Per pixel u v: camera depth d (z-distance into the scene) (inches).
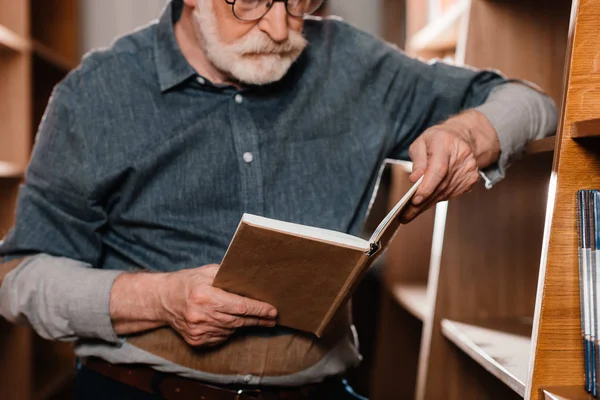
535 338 38.4
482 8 67.1
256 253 41.1
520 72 67.6
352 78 59.7
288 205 55.7
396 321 101.3
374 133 58.9
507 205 69.0
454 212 68.2
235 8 49.4
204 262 54.5
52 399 118.8
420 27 103.0
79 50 121.6
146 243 55.3
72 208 55.0
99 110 54.7
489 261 68.6
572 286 38.2
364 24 118.4
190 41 55.8
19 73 98.0
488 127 52.3
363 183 57.8
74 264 54.1
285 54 51.8
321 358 55.2
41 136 56.0
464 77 61.1
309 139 57.2
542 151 50.8
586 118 38.0
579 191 37.7
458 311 68.4
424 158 48.3
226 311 45.4
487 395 68.2
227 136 55.0
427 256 100.3
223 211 55.1
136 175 54.0
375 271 118.0
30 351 97.3
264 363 52.9
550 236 38.2
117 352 53.4
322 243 39.3
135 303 50.2
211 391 52.9
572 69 37.8
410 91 61.4
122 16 121.5
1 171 89.0
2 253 56.2
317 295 44.1
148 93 55.4
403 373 100.9
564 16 67.3
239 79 51.8
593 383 36.6
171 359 52.5
